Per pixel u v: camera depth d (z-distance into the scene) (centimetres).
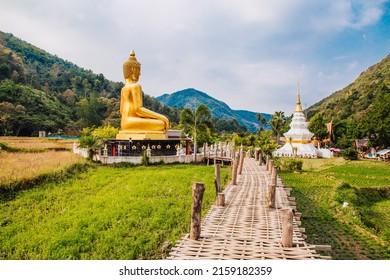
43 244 1213
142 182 2234
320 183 2775
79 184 2153
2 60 11319
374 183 2998
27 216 1517
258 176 2434
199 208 1036
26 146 4034
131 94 3575
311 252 938
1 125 7369
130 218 1443
